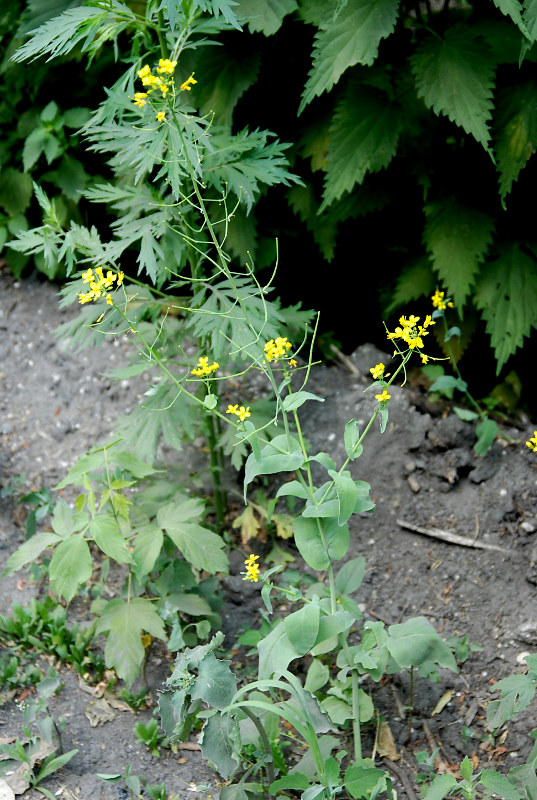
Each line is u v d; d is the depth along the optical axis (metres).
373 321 2.53
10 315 2.56
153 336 2.21
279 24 2.21
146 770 2.02
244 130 2.13
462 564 2.22
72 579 2.04
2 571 2.25
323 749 2.01
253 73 2.26
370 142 2.23
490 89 2.17
